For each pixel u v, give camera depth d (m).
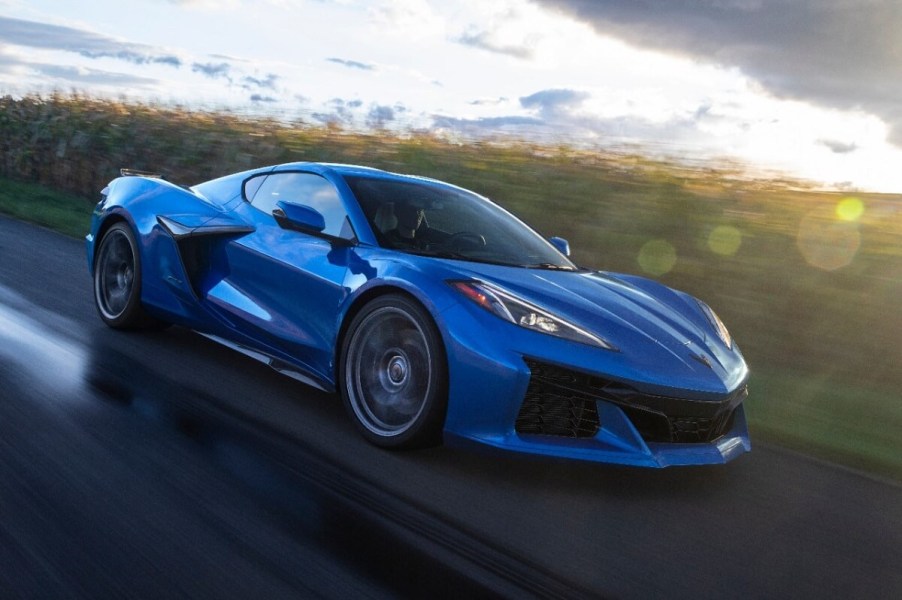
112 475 2.69
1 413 3.15
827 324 6.36
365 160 10.09
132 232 4.66
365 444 3.34
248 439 3.21
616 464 3.05
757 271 6.88
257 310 3.97
